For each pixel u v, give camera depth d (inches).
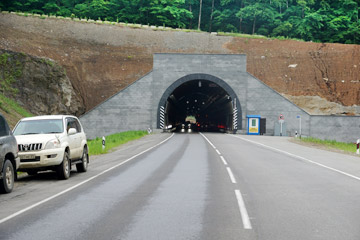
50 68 2108.8
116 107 2132.1
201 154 863.7
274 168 601.9
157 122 2140.7
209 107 4005.9
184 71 2169.0
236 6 4084.6
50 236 228.1
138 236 227.8
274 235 230.8
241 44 2982.3
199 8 4281.5
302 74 2662.4
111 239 221.6
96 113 2123.5
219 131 3356.3
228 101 2455.7
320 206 319.0
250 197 358.6
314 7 3865.7
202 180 471.8
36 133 520.4
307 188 412.5
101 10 3659.0
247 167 614.2
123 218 275.3
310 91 2544.3
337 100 2509.8
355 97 2524.6
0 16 2768.2
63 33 2812.5
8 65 1963.6
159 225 254.8
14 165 430.9
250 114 2148.1
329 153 957.8
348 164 682.2
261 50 2896.2
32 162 473.7
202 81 2283.5
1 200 360.2
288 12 3804.1
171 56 2170.3
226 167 612.7
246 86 2160.4
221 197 358.0
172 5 3873.0
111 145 1151.0
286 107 2116.1
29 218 277.1
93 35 2874.0
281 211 299.1
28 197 370.6
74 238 223.8
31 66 2026.3
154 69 2162.9
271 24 3769.7
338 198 355.6
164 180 473.1
